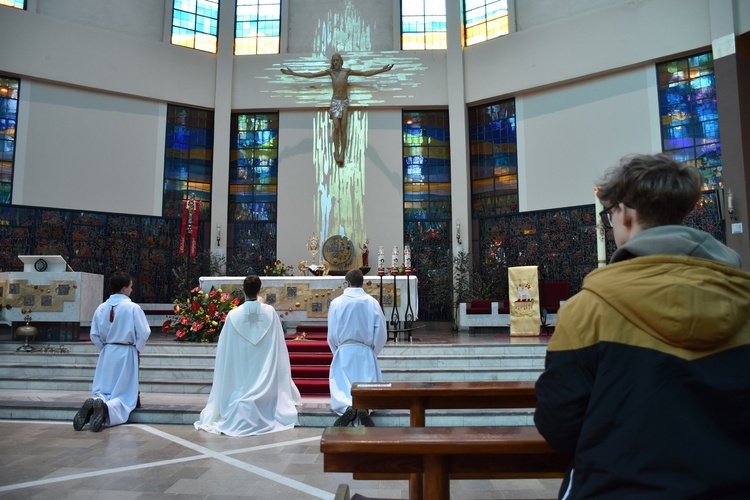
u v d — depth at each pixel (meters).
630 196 1.47
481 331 13.47
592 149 14.24
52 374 7.79
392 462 1.87
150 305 14.81
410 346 8.64
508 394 3.00
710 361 1.19
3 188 13.52
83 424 5.53
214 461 4.41
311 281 10.84
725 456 1.13
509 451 1.72
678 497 1.11
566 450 1.40
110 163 14.75
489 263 15.46
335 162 16.09
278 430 5.59
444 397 3.22
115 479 3.90
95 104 14.73
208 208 15.98
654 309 1.21
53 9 14.47
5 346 8.89
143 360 8.12
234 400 5.63
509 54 15.30
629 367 1.23
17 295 9.44
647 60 13.45
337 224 15.88
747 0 12.13
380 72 15.85
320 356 8.09
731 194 11.95
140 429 5.61
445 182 16.20
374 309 5.92
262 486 3.76
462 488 3.80
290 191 16.00
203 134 16.17
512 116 15.60
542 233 14.81
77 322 9.54
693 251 1.30
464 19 16.44
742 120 11.93
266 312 5.84
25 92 13.94
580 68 14.30
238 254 15.88
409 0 16.61
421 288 15.55
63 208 14.08
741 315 1.20
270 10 16.75
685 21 13.02
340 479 3.94
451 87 15.88
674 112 13.28
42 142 14.00
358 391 3.04
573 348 1.33
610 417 1.22
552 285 12.93
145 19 15.60
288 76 16.25
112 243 14.59
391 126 16.23
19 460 4.40
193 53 15.94
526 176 15.18
